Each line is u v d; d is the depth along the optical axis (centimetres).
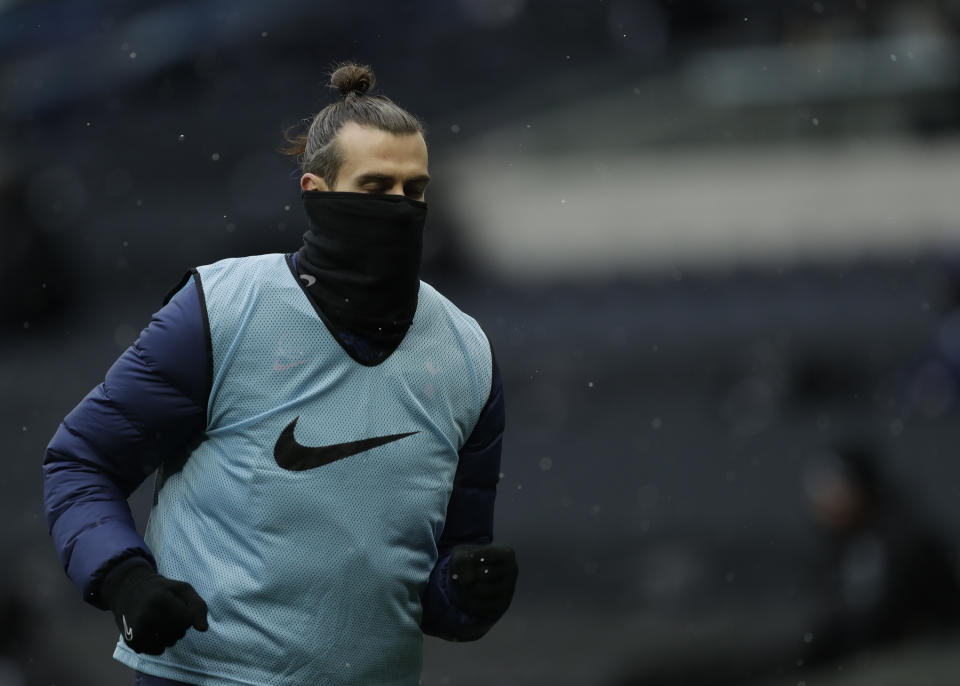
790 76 5194
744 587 3706
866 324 4653
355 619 886
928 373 4112
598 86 5684
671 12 5825
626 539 4091
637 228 5203
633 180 5262
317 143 898
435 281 5294
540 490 4375
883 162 4947
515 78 6294
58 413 4812
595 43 6219
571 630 3566
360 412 885
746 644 2755
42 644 2778
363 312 880
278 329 880
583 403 4759
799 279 4878
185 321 877
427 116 6309
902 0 5206
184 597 820
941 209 4841
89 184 6328
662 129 5331
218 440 886
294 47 7050
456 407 924
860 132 5041
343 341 882
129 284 5869
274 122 6712
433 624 936
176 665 880
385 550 890
